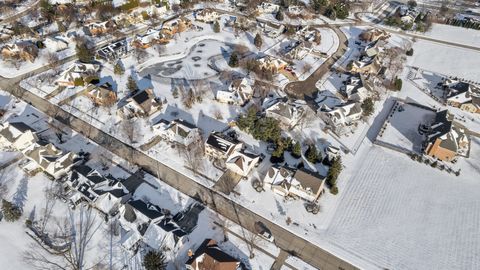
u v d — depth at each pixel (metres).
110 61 112.56
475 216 66.56
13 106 91.81
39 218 63.78
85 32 130.38
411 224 64.88
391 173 75.69
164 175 73.25
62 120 87.62
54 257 57.94
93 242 60.00
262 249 59.78
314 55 120.75
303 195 68.19
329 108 91.25
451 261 58.75
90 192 65.50
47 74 105.38
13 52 111.94
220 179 72.62
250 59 114.19
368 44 126.50
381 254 59.66
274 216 65.50
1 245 59.31
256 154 77.12
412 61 121.31
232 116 90.19
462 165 77.94
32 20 137.25
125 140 81.81
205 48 123.56
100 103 92.81
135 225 60.81
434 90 104.94
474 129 89.25
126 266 56.59
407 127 89.19
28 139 77.94
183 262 57.22
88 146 79.81
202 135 83.25
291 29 131.62
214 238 61.19
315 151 75.62
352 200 69.25
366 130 88.00
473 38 138.00
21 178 71.56
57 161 71.50
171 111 91.25
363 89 97.25
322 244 60.88
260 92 99.25
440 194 71.00
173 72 109.19
